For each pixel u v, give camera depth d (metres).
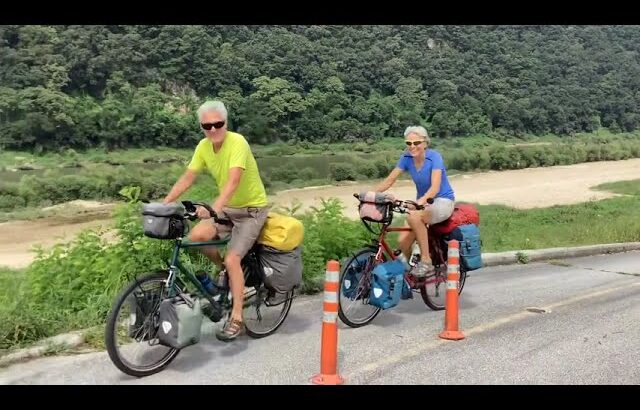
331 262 4.84
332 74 114.19
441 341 5.96
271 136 98.75
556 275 9.61
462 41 137.12
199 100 100.88
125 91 92.62
